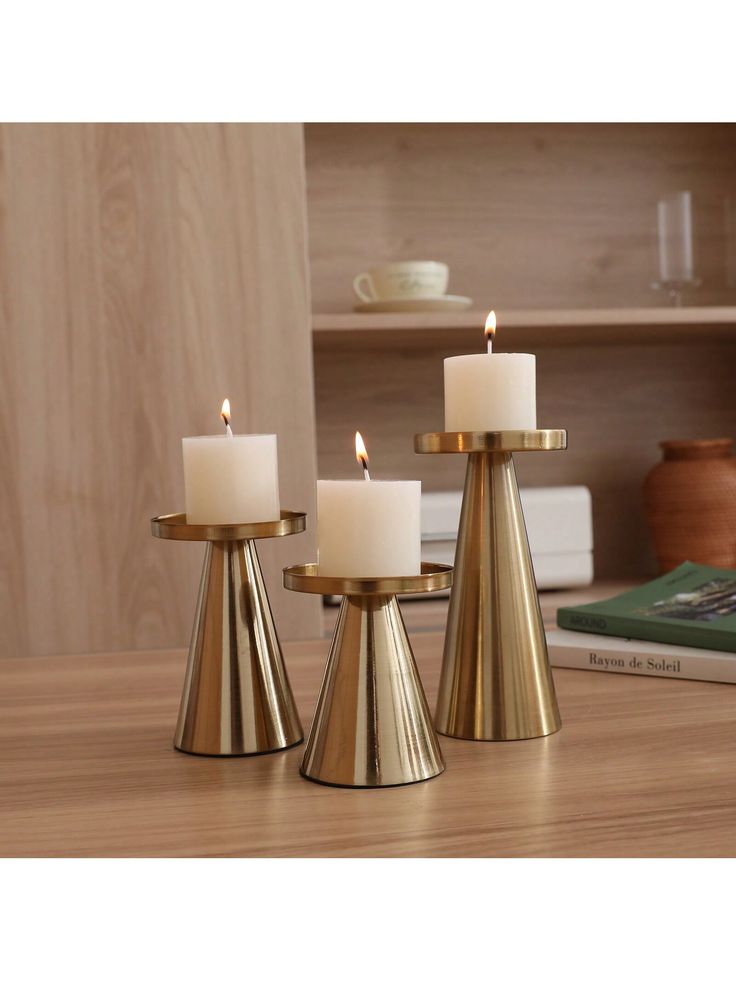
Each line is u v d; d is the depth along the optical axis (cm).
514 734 64
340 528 55
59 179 141
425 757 57
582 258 185
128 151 142
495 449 60
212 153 144
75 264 142
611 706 72
